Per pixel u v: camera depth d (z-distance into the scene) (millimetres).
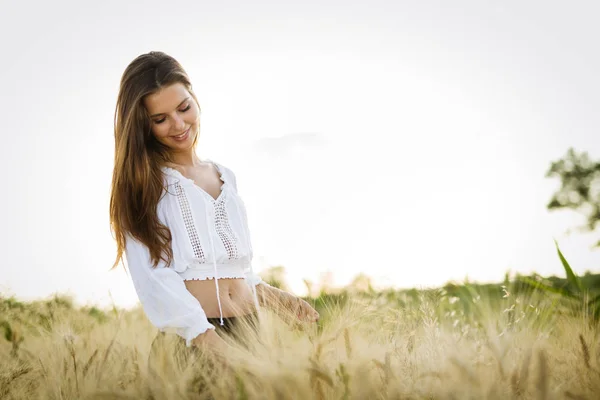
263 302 2736
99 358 2383
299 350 2186
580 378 1999
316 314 2799
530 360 1952
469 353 2137
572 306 2746
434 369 2025
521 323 2338
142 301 2480
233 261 2576
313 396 1940
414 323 2398
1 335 2881
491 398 1901
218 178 2814
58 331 2559
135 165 2504
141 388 2127
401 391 1946
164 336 2414
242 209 2756
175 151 2656
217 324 2455
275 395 1929
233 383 2020
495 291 2992
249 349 2217
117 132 2588
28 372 2346
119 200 2529
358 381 1954
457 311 2820
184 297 2387
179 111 2557
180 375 2146
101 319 3238
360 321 2428
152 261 2480
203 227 2527
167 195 2545
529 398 1915
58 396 2242
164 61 2570
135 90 2514
